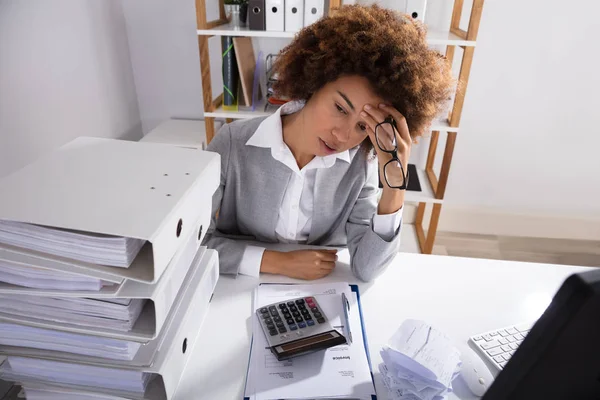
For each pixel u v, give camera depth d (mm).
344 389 667
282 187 1050
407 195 2072
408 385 640
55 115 1720
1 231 533
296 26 1776
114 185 587
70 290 530
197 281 733
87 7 1872
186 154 698
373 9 901
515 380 349
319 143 925
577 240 2479
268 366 702
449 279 941
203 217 671
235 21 1890
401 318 823
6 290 532
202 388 669
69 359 589
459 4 1921
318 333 751
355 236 1037
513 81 2164
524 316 841
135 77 2328
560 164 2340
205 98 1918
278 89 1022
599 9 1979
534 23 2033
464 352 734
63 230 511
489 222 2504
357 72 832
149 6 2154
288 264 929
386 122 845
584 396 371
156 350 603
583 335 326
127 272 518
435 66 876
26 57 1530
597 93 2154
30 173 608
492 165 2371
